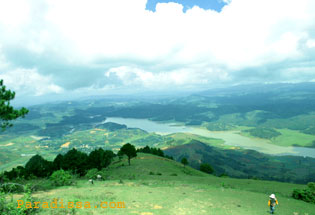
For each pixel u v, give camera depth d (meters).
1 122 21.92
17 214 18.34
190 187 41.84
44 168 71.06
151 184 44.00
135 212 20.95
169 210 22.78
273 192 43.62
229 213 23.92
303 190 39.44
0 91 21.84
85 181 47.59
